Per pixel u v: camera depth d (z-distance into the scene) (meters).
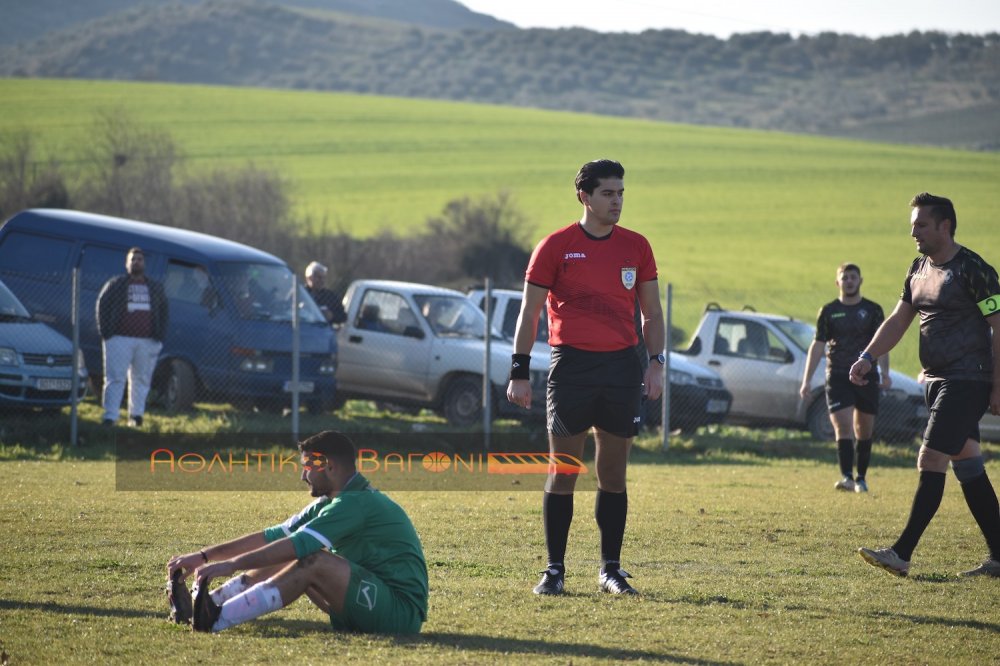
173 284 64.19
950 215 26.33
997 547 26.86
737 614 22.09
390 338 67.62
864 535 32.72
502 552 29.16
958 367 25.97
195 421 57.91
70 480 42.09
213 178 179.88
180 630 19.72
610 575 24.39
